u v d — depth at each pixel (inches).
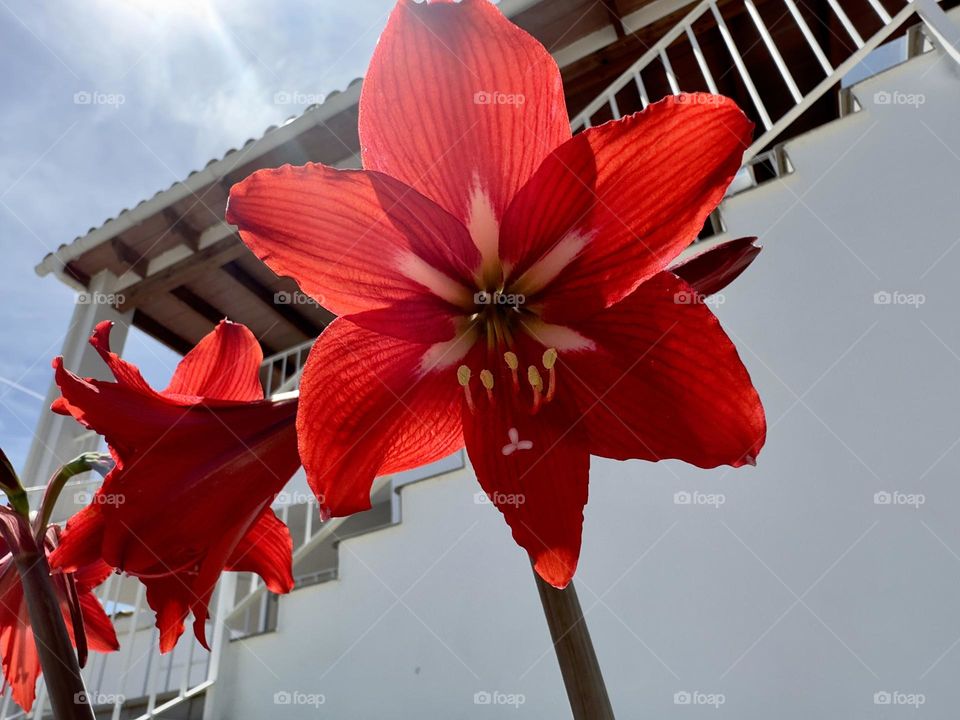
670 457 21.7
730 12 143.3
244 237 20.4
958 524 71.6
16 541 22.5
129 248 178.9
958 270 81.2
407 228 21.5
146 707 124.1
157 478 21.1
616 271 22.7
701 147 20.7
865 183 90.5
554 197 21.8
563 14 147.5
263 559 26.4
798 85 163.3
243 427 23.2
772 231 94.4
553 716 88.0
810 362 85.7
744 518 83.0
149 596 22.0
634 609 84.9
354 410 21.9
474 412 23.9
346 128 152.1
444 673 97.6
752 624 78.1
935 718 66.6
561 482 22.4
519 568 98.7
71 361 166.4
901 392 79.4
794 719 72.6
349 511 21.7
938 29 87.9
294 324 205.0
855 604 73.7
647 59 124.9
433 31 20.4
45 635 21.2
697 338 21.4
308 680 108.0
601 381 22.9
